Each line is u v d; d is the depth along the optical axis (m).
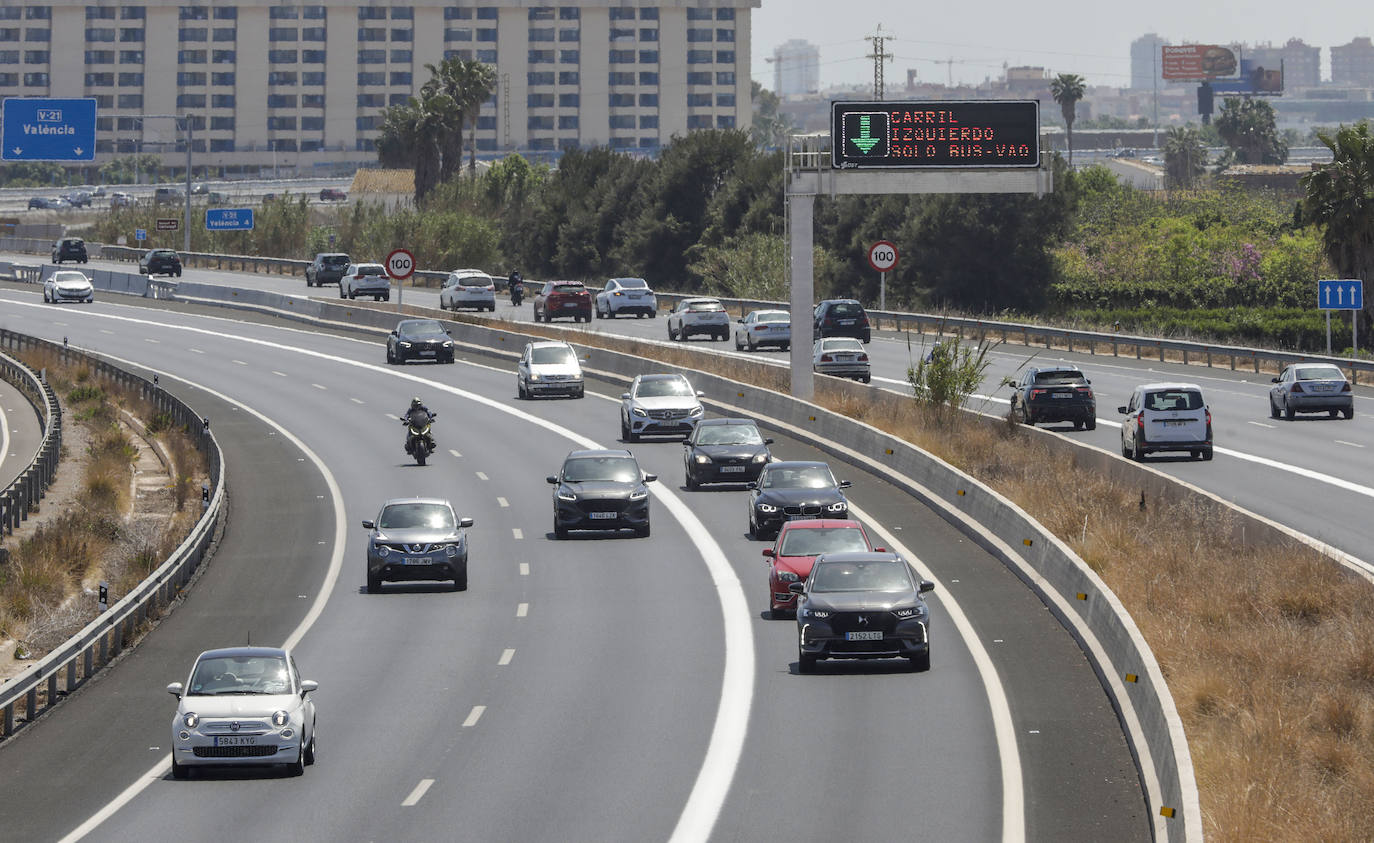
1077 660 88.81
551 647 97.00
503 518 143.12
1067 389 173.75
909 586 89.19
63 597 126.19
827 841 58.81
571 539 133.75
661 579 116.75
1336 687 79.06
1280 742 69.00
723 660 92.12
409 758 72.75
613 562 123.38
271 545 135.38
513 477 162.88
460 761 71.94
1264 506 128.00
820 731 75.62
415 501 120.12
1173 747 58.91
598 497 130.12
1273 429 174.88
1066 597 100.31
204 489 148.50
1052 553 106.00
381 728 78.75
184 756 68.88
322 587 119.00
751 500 133.12
